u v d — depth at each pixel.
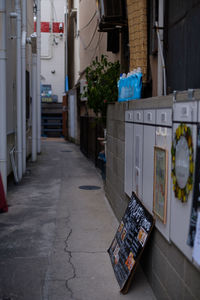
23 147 10.41
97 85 8.54
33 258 4.54
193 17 3.49
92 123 13.24
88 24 15.29
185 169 2.65
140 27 5.60
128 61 7.98
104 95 8.46
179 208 2.80
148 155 3.82
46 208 6.98
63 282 3.91
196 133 2.45
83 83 15.87
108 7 7.18
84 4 16.72
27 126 14.06
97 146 12.01
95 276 4.06
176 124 2.86
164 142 3.23
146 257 3.96
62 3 25.94
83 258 4.55
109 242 5.12
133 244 3.82
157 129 3.46
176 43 4.10
